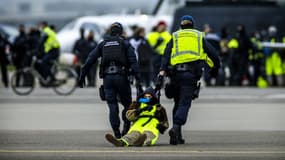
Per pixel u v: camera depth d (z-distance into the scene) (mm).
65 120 51406
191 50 38062
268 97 70125
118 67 39219
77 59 83125
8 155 34438
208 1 91812
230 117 53594
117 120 39312
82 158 33406
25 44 84562
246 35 83625
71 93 73188
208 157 33938
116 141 36781
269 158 33719
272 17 91125
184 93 38125
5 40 84000
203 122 50500
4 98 69312
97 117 53344
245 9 91125
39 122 50156
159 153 35031
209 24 90938
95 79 84750
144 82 71062
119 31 39656
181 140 39094
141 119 37438
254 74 86250
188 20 38719
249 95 72188
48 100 67250
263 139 41406
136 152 35250
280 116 54312
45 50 73250
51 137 42000
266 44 85562
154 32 72062
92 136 42625
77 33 104938
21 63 84812
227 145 38625
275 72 86438
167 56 38375
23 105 62531
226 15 90875
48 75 73250
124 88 39375
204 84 86938
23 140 40531
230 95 72125
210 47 38250
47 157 33781
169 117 53438
